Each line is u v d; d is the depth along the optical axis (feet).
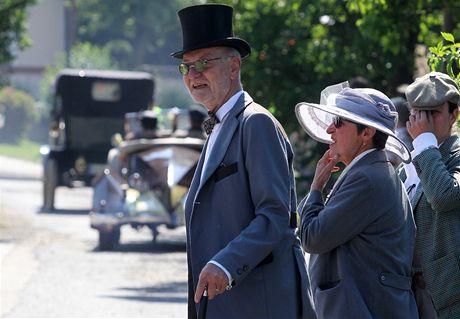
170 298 55.98
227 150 26.14
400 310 26.08
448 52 32.63
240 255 25.02
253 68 69.82
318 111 28.84
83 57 277.44
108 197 79.56
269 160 25.70
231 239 25.94
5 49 131.95
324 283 26.68
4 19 129.18
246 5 70.69
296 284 26.27
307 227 26.35
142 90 127.24
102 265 69.92
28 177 181.88
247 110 26.40
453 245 27.86
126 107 126.82
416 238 28.45
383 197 25.94
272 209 25.50
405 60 64.23
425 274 28.22
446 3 48.93
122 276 64.64
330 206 26.07
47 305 52.95
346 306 25.93
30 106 305.53
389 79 65.62
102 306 52.65
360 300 25.86
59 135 126.31
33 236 88.43
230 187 25.96
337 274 26.32
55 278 63.26
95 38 377.09
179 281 62.95
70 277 63.87
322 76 68.95
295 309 26.07
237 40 26.66
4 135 302.45
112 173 80.38
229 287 25.20
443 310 28.09
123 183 80.18
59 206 125.90
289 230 26.22
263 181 25.52
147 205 78.95
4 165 214.07
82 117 125.49
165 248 81.41
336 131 26.81
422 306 28.58
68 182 124.47
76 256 74.79
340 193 26.04
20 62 343.46
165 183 79.71
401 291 26.25
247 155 25.82
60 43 344.69
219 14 26.73
